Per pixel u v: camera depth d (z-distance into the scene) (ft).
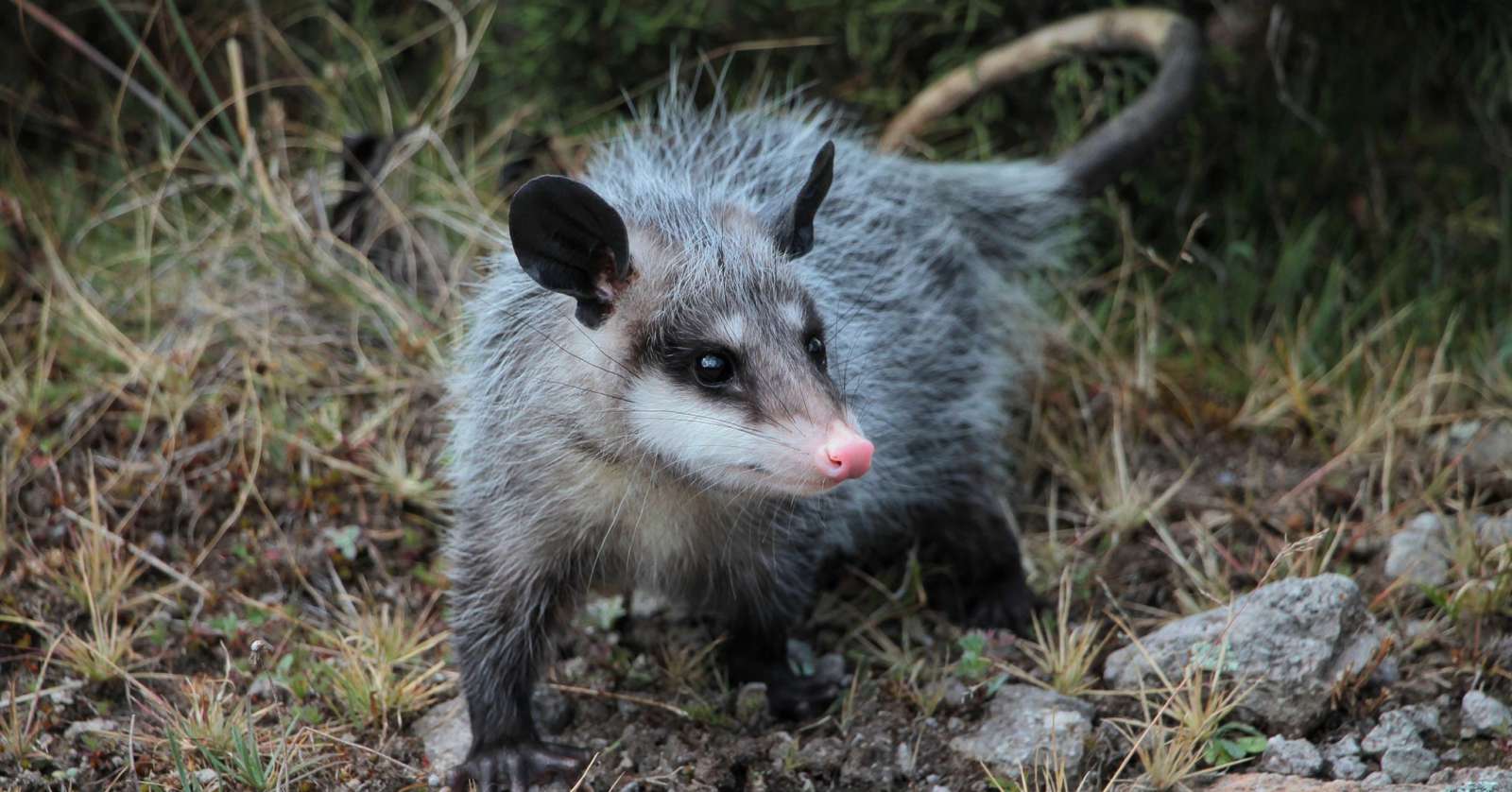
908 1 23.08
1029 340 21.54
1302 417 20.86
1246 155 23.65
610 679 16.71
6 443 18.92
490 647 15.11
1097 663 16.66
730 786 15.05
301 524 18.56
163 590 17.52
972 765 15.14
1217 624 15.83
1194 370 21.80
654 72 23.88
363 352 20.62
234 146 22.33
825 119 22.66
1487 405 20.77
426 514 18.92
